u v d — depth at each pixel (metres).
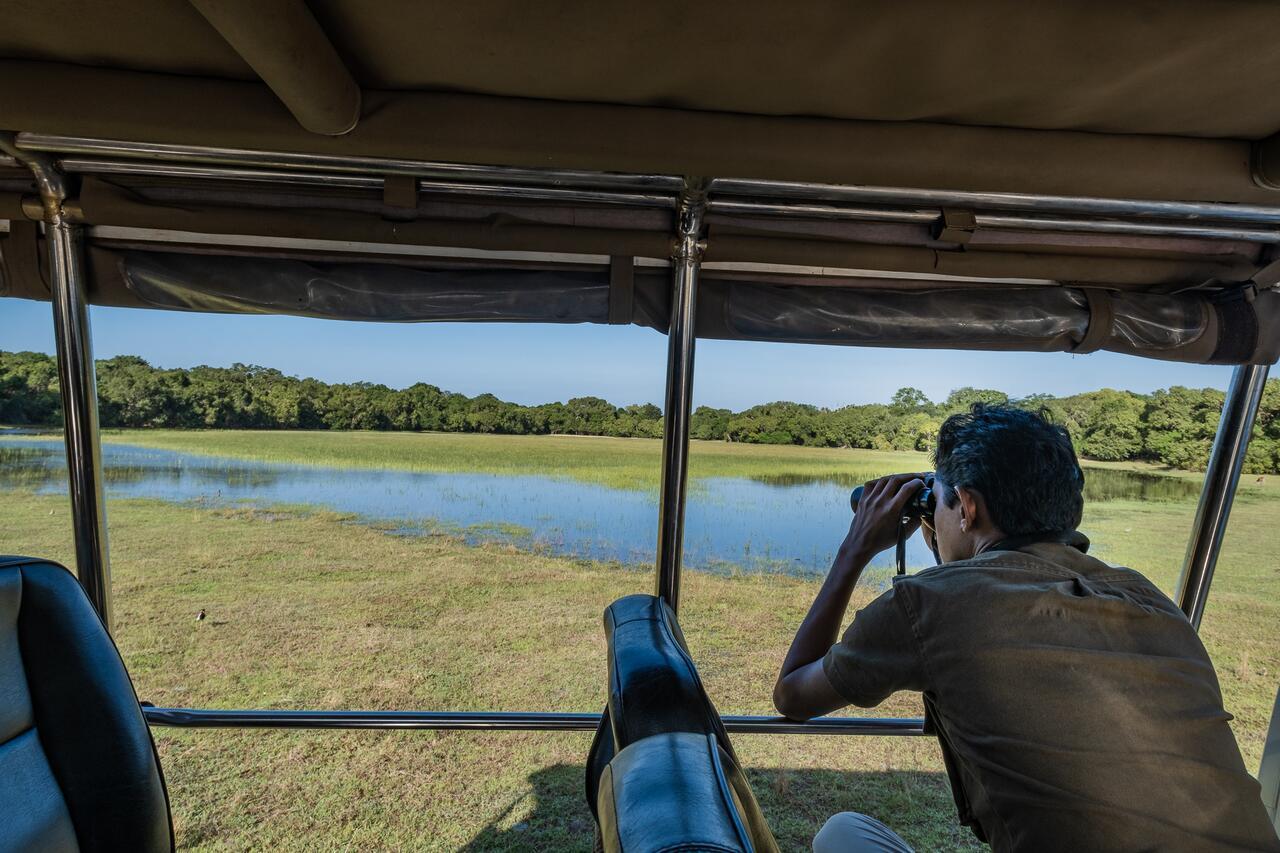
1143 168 1.54
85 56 1.30
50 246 1.67
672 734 0.58
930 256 1.89
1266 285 2.01
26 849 0.97
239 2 0.90
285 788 2.67
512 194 1.77
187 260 1.83
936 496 1.21
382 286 1.91
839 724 1.95
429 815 2.51
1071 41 1.14
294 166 1.63
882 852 1.24
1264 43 1.12
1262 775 1.92
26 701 1.03
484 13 1.11
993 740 0.89
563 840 2.37
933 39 1.15
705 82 1.34
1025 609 0.93
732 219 1.89
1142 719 0.85
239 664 3.93
